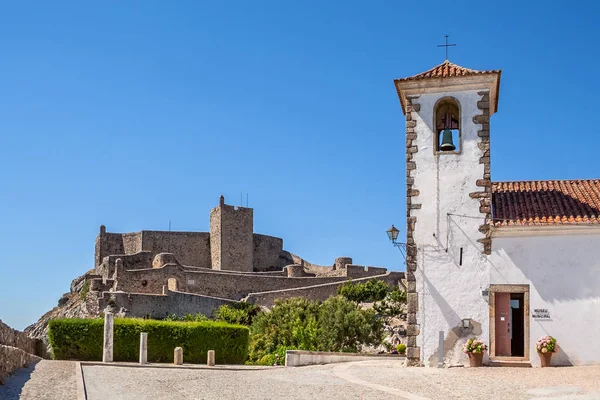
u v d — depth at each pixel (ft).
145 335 124.26
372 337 175.63
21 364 99.04
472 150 105.40
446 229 104.58
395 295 221.87
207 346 142.10
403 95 110.32
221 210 316.40
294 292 251.19
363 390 77.97
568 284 100.12
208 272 268.00
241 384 85.05
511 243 102.47
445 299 103.24
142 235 321.73
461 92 106.73
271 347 174.40
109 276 288.92
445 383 82.94
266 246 347.56
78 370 97.76
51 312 299.58
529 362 99.30
